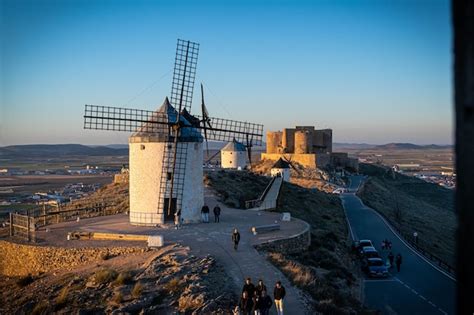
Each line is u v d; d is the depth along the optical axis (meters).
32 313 20.33
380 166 142.12
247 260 24.12
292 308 18.00
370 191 90.62
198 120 36.53
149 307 18.52
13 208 96.12
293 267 22.89
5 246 29.75
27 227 31.03
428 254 38.41
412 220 69.38
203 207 35.50
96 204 45.81
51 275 26.33
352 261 34.66
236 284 20.55
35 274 27.50
